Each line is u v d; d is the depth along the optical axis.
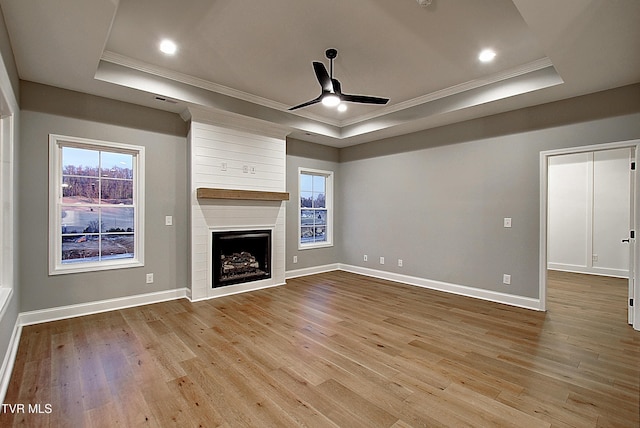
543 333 3.14
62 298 3.51
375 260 5.87
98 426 1.79
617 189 6.02
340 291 4.80
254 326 3.33
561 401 2.03
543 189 3.85
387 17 2.64
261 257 5.14
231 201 4.62
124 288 3.93
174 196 4.32
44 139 3.38
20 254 3.23
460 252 4.64
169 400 2.04
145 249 4.08
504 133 4.18
